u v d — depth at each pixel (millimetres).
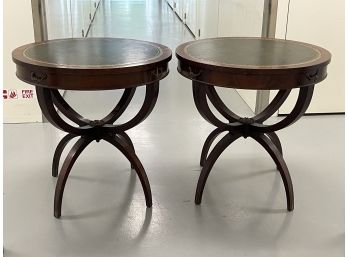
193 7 5371
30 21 2480
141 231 1661
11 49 2514
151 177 2076
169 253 1542
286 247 1583
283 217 1770
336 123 2787
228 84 1559
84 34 5059
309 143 2480
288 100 2814
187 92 3402
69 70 1468
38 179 2035
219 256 1531
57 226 1682
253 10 2908
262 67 1518
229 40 2027
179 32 5680
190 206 1842
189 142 2473
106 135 1814
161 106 3068
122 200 1875
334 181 2062
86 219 1730
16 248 1550
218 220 1742
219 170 2160
